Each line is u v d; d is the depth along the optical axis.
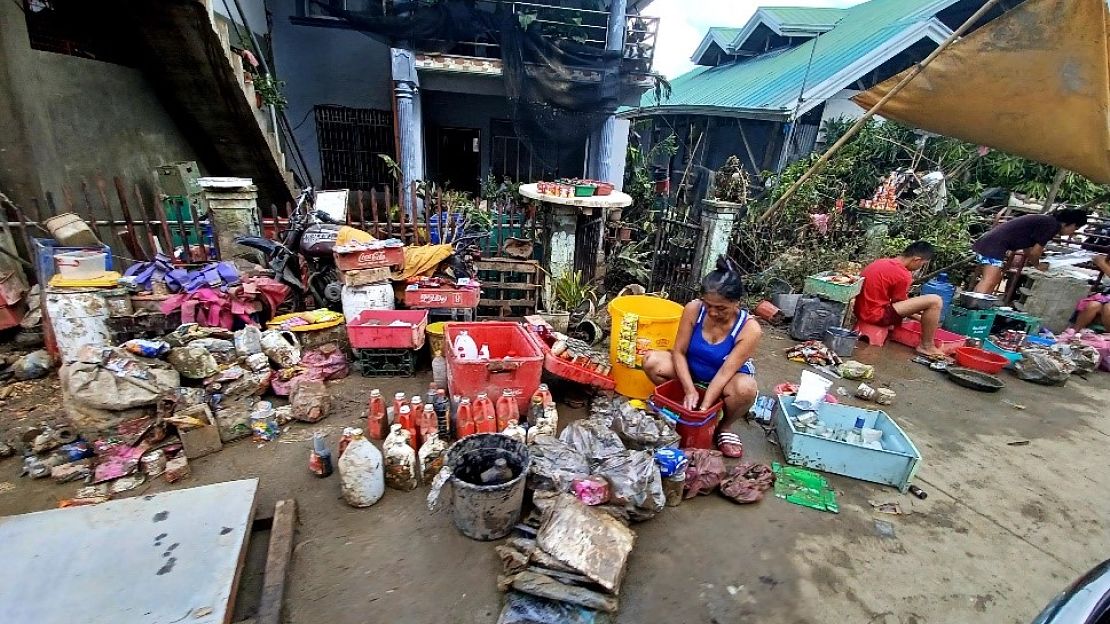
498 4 7.18
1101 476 3.22
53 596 1.81
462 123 9.91
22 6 4.29
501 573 2.19
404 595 2.08
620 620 2.04
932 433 3.64
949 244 6.73
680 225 5.90
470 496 2.24
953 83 4.80
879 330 5.25
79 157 4.91
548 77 7.33
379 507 2.54
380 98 9.27
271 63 8.70
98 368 2.79
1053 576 2.40
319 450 2.71
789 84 9.17
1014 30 4.33
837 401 4.02
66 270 3.31
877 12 11.47
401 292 4.41
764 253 6.39
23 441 2.80
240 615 1.95
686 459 2.67
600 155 8.32
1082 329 5.77
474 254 5.00
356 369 3.92
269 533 2.37
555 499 2.37
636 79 8.01
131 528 2.13
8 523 2.11
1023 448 3.50
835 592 2.24
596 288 5.54
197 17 5.22
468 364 2.94
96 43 5.31
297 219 4.64
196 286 3.85
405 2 6.95
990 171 8.87
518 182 9.93
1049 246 7.20
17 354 3.77
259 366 3.45
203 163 7.41
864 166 8.82
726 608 2.13
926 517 2.75
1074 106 4.29
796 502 2.77
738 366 3.03
